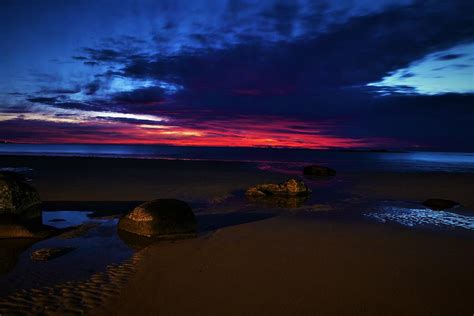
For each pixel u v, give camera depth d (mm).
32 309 4609
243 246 7332
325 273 5836
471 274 5875
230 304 4719
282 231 8625
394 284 5418
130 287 5273
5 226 7926
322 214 10867
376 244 7570
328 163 39906
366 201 13609
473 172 26984
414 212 11336
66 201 12344
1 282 5473
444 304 4770
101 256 6688
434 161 46562
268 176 22422
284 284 5371
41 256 6574
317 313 4496
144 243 7523
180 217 8273
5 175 9102
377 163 40562
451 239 8055
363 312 4535
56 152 53938
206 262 6352
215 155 54719
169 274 5770
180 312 4512
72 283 5430
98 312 4527
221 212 11055
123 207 11430
